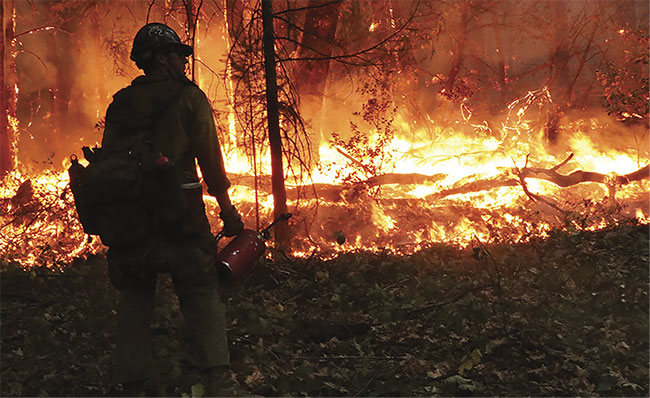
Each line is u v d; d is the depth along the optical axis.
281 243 9.09
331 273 6.87
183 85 4.03
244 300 5.95
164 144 3.97
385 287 6.65
